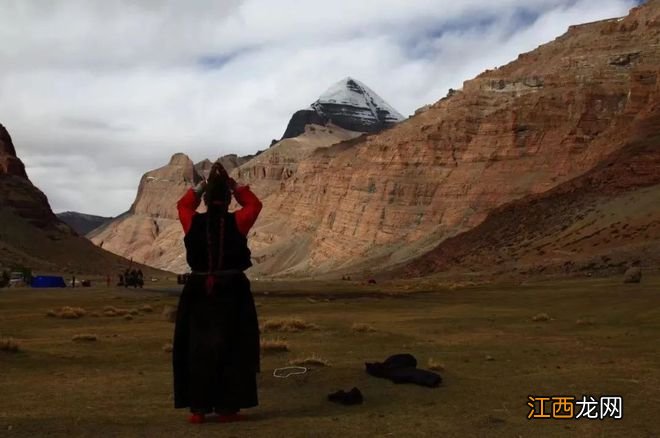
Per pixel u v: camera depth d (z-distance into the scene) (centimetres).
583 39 19800
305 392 1140
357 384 1205
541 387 1160
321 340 2055
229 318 891
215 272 891
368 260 17162
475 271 9562
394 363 1321
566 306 3456
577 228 9306
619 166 10900
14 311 3612
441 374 1323
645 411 966
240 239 897
